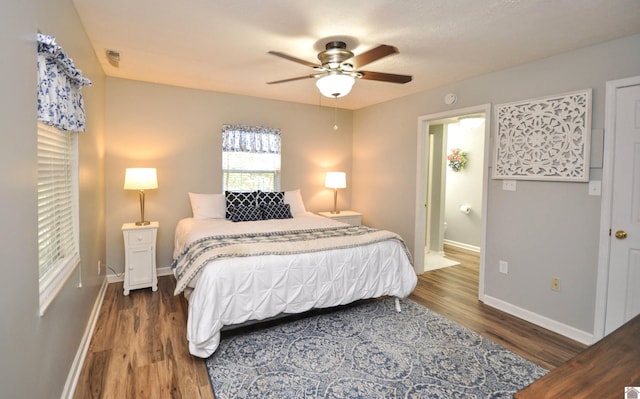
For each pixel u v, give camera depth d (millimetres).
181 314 2988
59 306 1706
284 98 4668
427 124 4180
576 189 2652
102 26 2395
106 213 3795
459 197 6039
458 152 5980
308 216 4379
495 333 2717
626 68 2377
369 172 5090
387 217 4742
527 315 2990
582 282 2627
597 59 2523
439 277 4266
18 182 1176
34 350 1319
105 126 3727
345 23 2289
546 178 2811
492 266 3297
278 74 3545
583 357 994
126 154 3875
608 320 2492
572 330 2680
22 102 1218
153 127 3996
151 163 4012
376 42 2586
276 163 4777
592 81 2551
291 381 2043
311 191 5148
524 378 2104
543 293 2879
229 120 4434
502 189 3191
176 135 4129
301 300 2607
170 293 3523
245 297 2385
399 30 2373
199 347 2203
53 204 1810
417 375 2119
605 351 1024
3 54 1051
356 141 5367
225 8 2113
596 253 2543
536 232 2926
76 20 2154
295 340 2543
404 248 3186
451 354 2375
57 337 1663
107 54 2953
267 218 4129
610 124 2451
